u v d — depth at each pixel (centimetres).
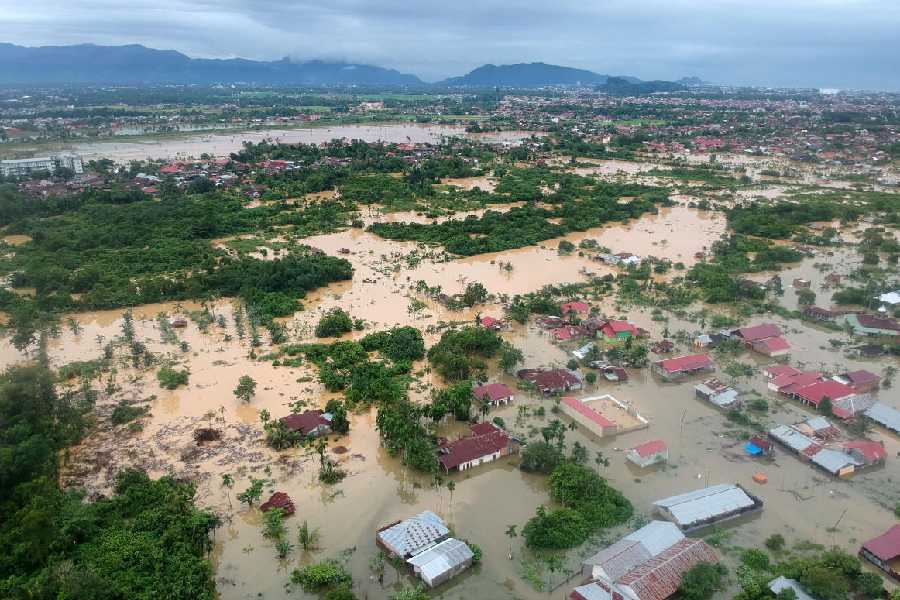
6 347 9850
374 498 6425
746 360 9600
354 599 4897
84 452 7125
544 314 11238
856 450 6894
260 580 5372
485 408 7850
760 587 5003
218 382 8756
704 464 6994
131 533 5597
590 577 5334
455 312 11381
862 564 5459
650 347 9894
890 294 11675
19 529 5341
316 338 10269
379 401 8125
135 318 11188
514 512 6253
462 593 5200
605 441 7431
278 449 7200
